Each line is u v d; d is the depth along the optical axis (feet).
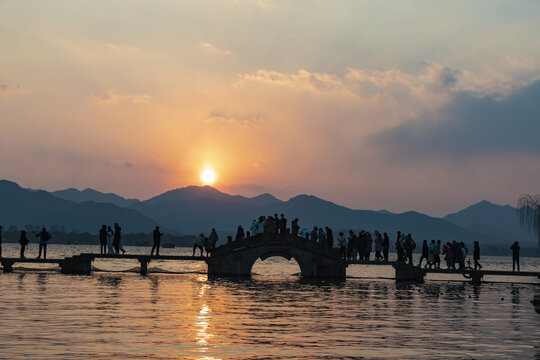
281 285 168.66
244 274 200.75
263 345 75.82
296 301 124.98
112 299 120.98
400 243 202.49
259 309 110.11
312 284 175.73
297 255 200.75
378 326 92.38
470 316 105.91
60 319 92.63
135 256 207.82
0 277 175.01
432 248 199.41
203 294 135.44
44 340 75.92
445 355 71.56
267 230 200.64
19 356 67.00
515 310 115.65
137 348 72.49
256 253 200.75
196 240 203.00
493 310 115.34
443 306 120.88
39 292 131.64
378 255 203.00
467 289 169.58
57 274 194.49
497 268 617.21
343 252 204.13
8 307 105.09
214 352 71.20
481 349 75.36
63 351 69.87
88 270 211.82
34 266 269.85
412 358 69.77
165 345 74.54
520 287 184.44
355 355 70.90
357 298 133.90
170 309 107.14
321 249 200.95
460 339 82.07
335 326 91.61
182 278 191.21
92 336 79.25
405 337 82.99
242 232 205.77
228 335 82.23
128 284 159.63
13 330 82.38
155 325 88.94
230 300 124.06
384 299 132.87
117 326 87.35
